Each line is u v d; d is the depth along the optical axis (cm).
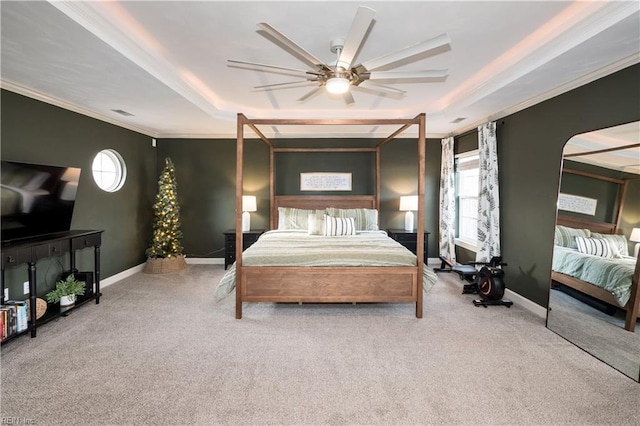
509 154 401
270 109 469
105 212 455
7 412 191
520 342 284
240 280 338
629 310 240
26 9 185
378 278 341
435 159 591
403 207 556
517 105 376
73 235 346
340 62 225
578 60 250
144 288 441
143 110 410
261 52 278
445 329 311
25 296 331
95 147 433
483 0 202
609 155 264
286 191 593
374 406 200
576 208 296
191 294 416
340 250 361
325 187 591
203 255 595
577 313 283
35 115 343
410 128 538
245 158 590
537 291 351
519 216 382
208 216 593
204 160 588
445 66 309
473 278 445
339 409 197
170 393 211
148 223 562
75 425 182
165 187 530
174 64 307
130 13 218
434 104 446
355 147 591
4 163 288
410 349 271
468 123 482
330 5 207
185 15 220
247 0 202
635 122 245
